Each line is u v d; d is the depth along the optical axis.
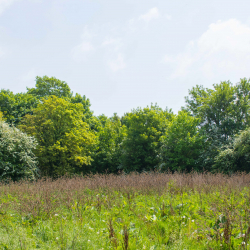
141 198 6.31
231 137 20.84
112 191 7.05
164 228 3.76
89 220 4.53
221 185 7.22
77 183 8.62
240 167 16.67
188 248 3.16
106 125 29.86
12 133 15.38
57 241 3.34
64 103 22.70
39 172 17.03
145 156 22.83
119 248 3.05
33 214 4.60
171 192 6.61
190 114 28.56
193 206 4.73
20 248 3.14
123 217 4.52
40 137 21.19
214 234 3.35
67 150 21.89
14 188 8.06
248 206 4.57
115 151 27.03
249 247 2.93
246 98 23.53
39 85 30.28
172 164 19.89
